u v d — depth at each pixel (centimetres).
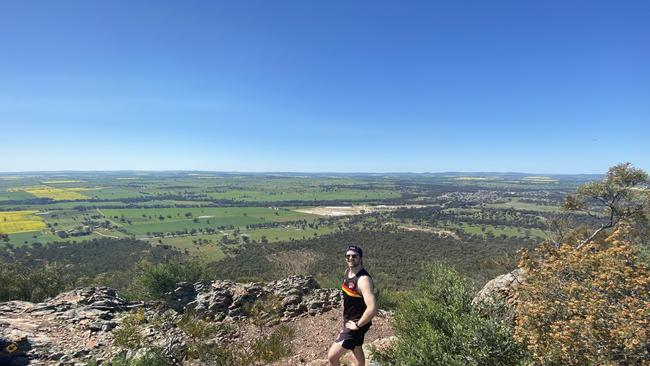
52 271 2881
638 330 531
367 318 538
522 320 673
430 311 864
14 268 2688
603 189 1959
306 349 1234
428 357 704
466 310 849
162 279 2406
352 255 573
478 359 668
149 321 1435
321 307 1700
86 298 1620
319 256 7288
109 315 1457
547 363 611
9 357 1058
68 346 1162
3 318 1303
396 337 976
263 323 1551
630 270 611
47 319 1345
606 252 680
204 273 2838
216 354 1087
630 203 1906
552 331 636
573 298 638
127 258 7281
